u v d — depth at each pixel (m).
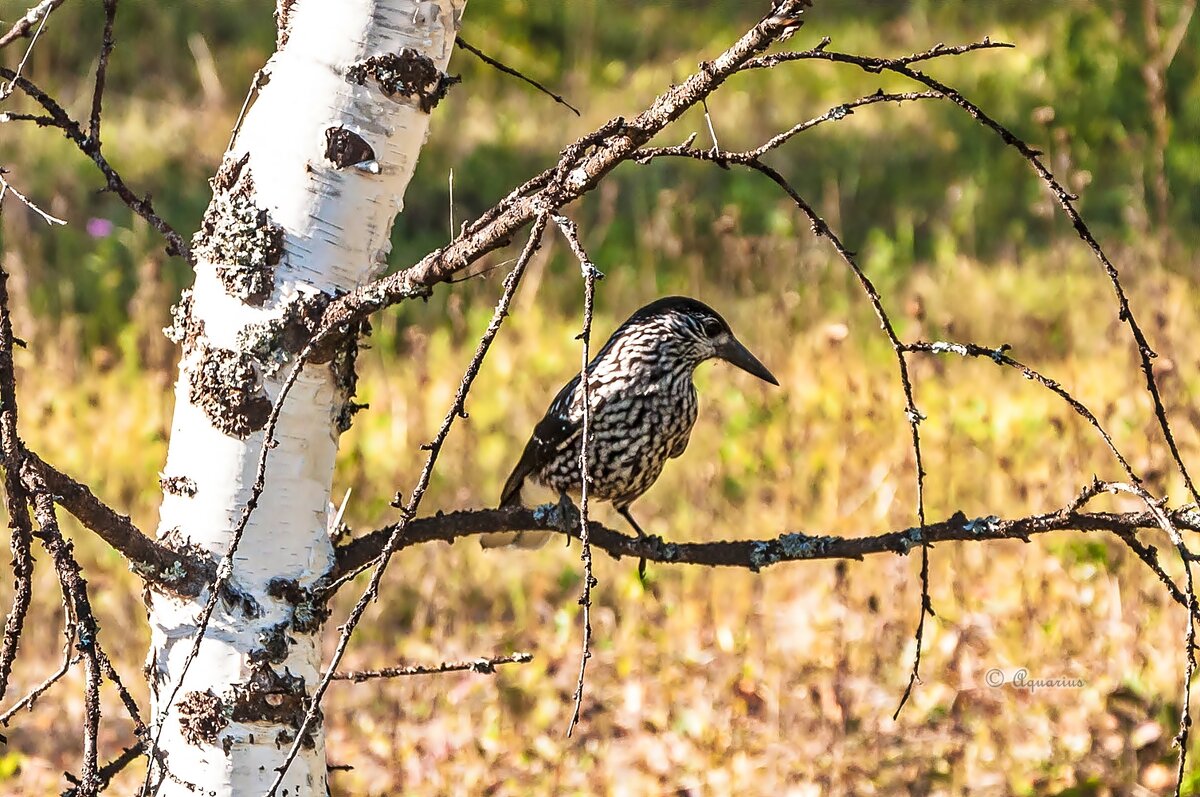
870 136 24.70
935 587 11.88
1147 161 20.94
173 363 15.82
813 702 10.40
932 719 10.51
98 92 5.69
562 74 27.73
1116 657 10.71
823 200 22.16
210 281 5.49
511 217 4.80
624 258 19.80
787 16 4.22
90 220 19.84
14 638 4.39
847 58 4.58
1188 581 4.94
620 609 12.43
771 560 6.40
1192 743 10.00
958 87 26.00
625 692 10.98
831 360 15.78
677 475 14.23
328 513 5.78
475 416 15.52
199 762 5.52
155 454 14.38
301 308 5.38
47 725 10.89
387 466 14.41
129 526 5.32
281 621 5.55
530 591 12.67
